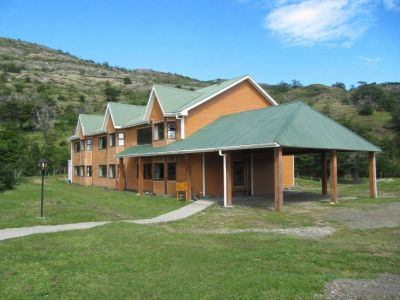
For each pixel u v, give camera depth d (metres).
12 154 28.62
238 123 22.55
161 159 26.75
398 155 44.62
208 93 27.47
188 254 9.01
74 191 28.91
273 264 8.05
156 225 13.67
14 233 12.17
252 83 28.31
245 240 10.57
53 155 51.69
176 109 25.84
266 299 6.12
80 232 11.80
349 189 27.52
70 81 119.44
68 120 70.31
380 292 6.42
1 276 7.66
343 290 6.51
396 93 90.88
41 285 7.11
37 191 22.77
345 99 88.69
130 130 32.28
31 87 95.44
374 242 10.01
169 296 6.46
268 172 26.55
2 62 142.50
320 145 18.28
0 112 66.50
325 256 8.56
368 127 60.44
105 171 36.56
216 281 7.06
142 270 7.92
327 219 14.59
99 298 6.51
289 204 19.66
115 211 17.30
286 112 20.58
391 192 24.80
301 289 6.52
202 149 20.50
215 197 23.58
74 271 7.93
